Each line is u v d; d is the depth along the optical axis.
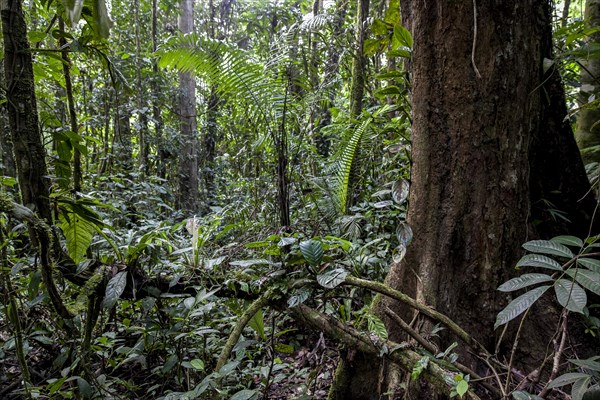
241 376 2.05
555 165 2.21
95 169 5.34
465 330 1.81
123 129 6.50
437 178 1.88
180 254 2.19
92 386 1.83
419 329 1.80
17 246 2.21
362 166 3.48
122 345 2.23
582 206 2.24
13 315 1.70
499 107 1.78
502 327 1.79
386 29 3.12
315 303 2.23
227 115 6.11
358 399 1.79
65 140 1.94
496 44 1.75
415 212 1.95
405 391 1.66
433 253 1.88
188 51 2.80
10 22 1.59
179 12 8.08
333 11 6.17
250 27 8.51
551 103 2.17
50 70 2.27
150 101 6.63
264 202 4.05
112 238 2.17
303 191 3.81
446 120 1.85
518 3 1.75
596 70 3.26
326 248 2.03
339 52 4.42
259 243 1.96
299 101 3.25
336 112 4.12
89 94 6.07
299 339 2.63
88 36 1.83
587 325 1.81
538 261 1.34
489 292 1.81
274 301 1.84
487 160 1.80
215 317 2.41
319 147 4.98
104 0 1.22
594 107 1.83
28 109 1.64
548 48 2.12
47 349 2.22
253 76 2.87
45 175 1.69
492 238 1.81
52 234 1.70
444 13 1.81
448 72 1.82
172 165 7.45
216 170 8.23
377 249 2.67
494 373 1.54
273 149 3.15
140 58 6.31
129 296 1.91
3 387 2.09
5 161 3.46
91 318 1.84
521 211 1.84
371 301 2.21
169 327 2.02
